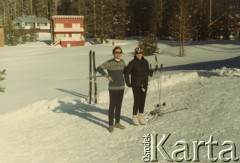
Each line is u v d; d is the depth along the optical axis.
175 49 48.62
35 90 19.91
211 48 48.41
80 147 8.25
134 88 9.27
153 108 10.66
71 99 13.62
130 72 9.22
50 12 143.38
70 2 117.31
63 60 43.12
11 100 16.83
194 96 10.90
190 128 8.48
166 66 30.42
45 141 8.91
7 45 75.88
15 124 10.97
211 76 13.30
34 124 10.75
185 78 13.53
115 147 8.05
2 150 8.31
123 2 80.31
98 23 71.81
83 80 22.98
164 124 9.12
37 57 49.06
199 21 66.94
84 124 10.16
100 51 54.59
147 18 84.88
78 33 70.94
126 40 76.19
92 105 12.60
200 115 9.16
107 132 9.26
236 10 75.50
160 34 72.94
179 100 10.94
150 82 13.54
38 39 94.69
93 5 72.12
